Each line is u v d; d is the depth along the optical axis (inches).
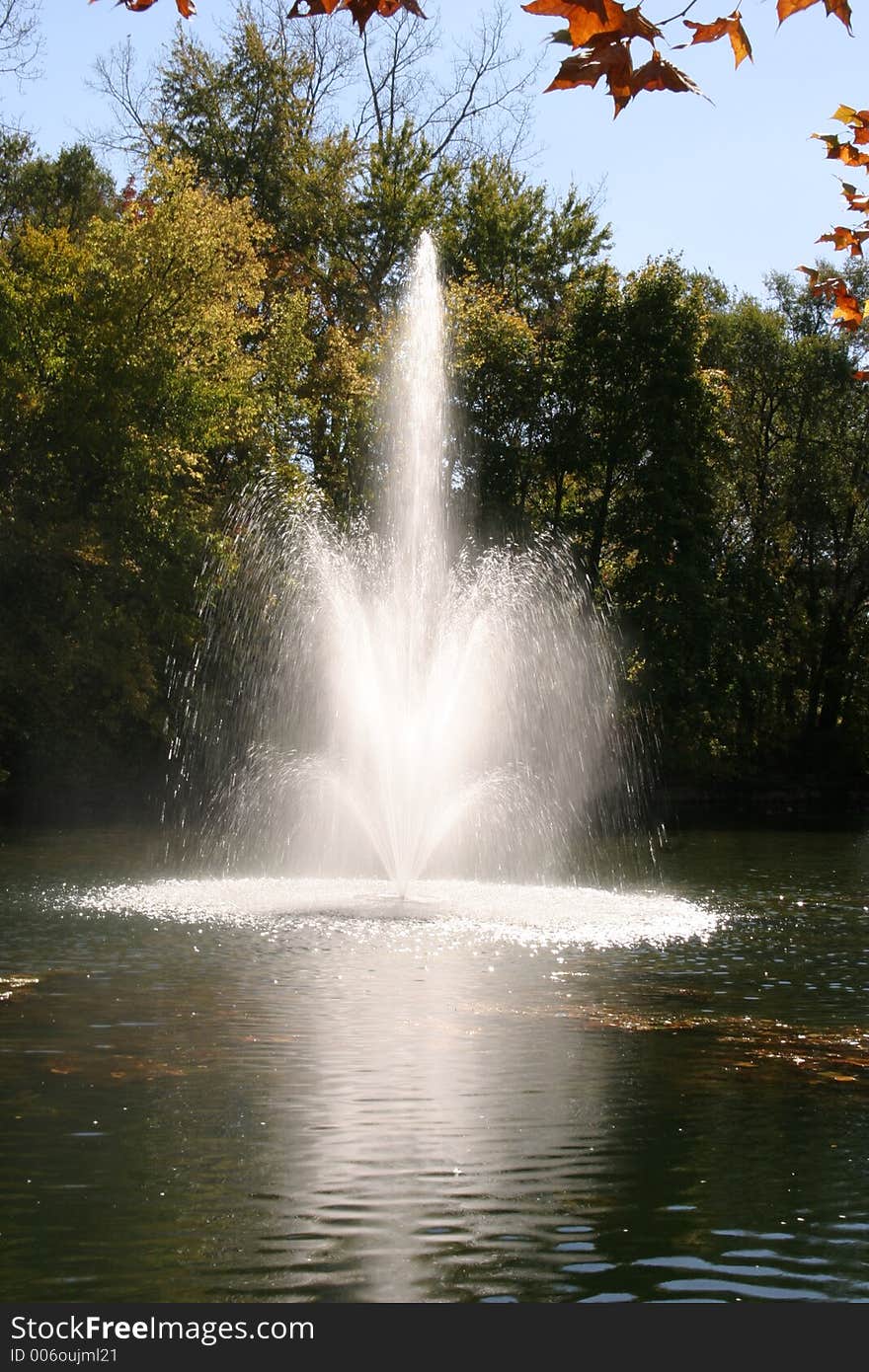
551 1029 371.2
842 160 270.8
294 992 414.3
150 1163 250.1
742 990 439.2
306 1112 284.5
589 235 1838.1
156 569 1181.1
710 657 1461.6
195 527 1203.9
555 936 539.2
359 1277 199.9
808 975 469.4
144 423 1214.9
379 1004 398.9
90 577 1205.7
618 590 1481.3
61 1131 269.4
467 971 455.2
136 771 1274.6
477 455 1482.5
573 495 1606.8
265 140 1620.3
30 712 1190.9
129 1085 305.4
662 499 1451.8
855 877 827.4
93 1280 198.2
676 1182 243.3
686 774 1611.7
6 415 1169.4
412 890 674.2
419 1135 269.9
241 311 1515.7
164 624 1182.9
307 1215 224.2
